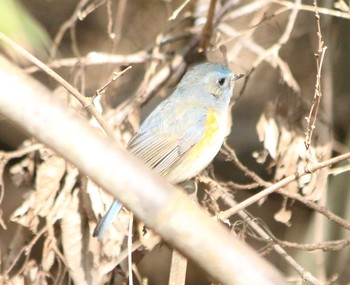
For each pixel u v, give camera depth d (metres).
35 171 10.39
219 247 4.54
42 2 15.10
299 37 12.29
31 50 10.64
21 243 10.09
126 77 12.44
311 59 12.06
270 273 4.52
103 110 10.60
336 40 12.52
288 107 10.30
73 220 9.48
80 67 10.91
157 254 13.65
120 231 9.48
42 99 4.49
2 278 9.66
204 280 13.46
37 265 9.91
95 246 9.45
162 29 12.11
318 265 10.76
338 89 12.86
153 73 11.55
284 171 9.97
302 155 10.02
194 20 12.67
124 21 14.27
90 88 11.88
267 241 9.05
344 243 8.86
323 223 11.49
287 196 9.67
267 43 12.88
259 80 13.70
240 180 13.55
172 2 14.16
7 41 7.68
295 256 12.96
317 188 9.88
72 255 9.44
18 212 9.53
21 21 6.95
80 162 4.53
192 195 9.78
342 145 11.95
